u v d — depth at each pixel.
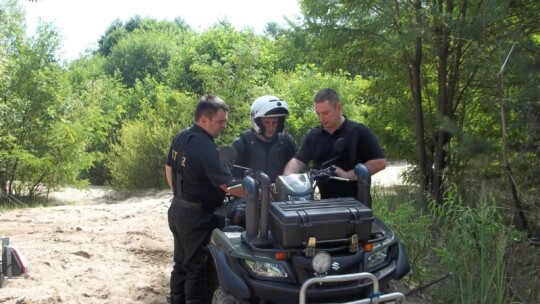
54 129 17.98
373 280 3.87
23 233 9.07
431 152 11.23
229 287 4.08
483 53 8.23
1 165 17.25
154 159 19.97
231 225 4.86
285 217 3.94
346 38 9.92
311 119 19.09
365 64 10.73
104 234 8.84
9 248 3.75
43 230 9.32
